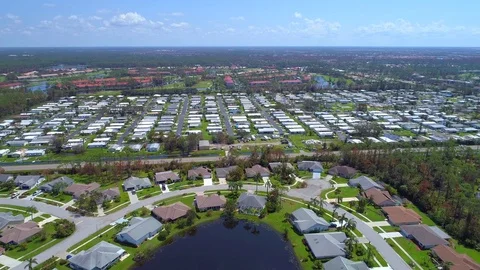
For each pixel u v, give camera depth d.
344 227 117.44
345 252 101.88
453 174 147.25
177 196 140.75
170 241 111.56
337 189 145.88
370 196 136.88
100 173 159.00
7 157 186.00
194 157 184.88
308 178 159.00
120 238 110.00
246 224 122.50
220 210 131.00
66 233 111.19
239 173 155.12
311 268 97.88
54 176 157.25
